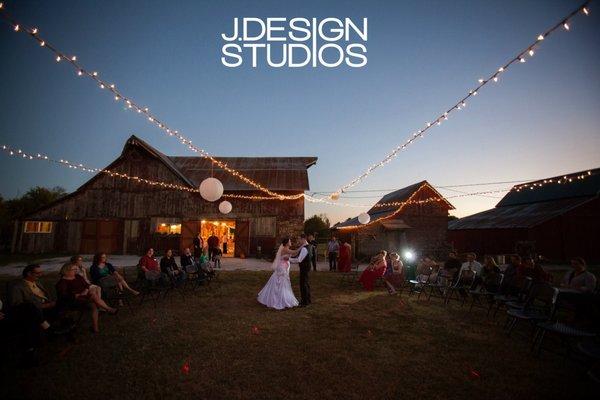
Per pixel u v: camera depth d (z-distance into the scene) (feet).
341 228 82.58
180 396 9.96
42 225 59.93
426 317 19.69
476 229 83.20
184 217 60.44
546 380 11.32
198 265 28.66
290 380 11.08
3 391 10.08
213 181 27.30
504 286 20.31
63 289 15.16
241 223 60.44
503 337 15.96
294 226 60.75
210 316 19.20
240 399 9.84
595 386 10.89
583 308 13.11
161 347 13.97
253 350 13.76
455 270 26.94
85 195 60.70
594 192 69.92
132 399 9.75
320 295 26.81
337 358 13.00
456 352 13.83
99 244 59.41
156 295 25.00
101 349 13.66
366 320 18.80
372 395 10.15
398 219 71.61
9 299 13.57
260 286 29.96
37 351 13.38
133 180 61.41
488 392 10.43
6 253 58.70
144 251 59.52
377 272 29.14
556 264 65.10
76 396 9.89
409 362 12.71
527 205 82.99
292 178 65.16
